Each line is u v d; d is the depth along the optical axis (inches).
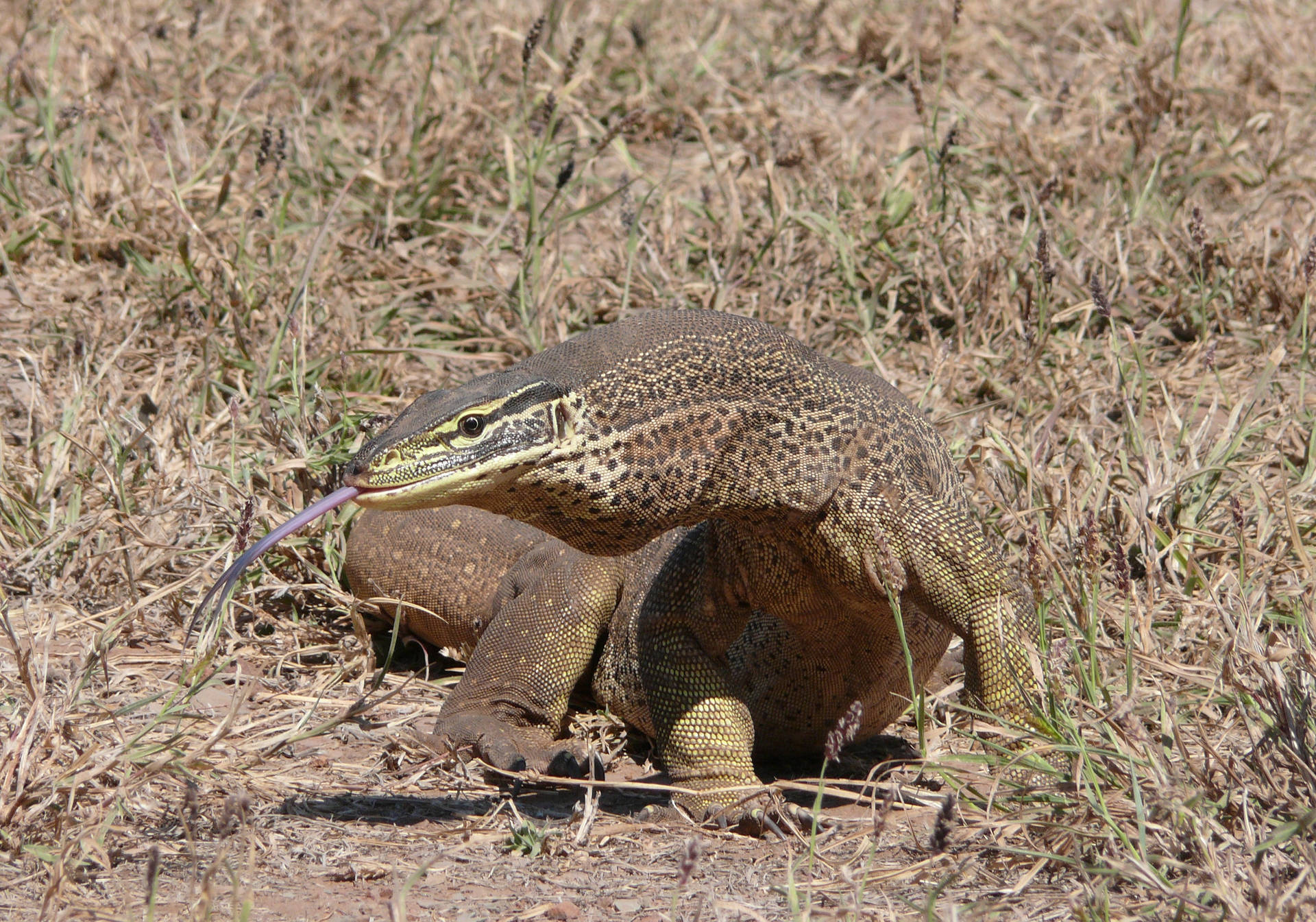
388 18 1101.1
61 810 370.0
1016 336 732.7
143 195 820.6
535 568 494.9
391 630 551.8
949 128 1003.9
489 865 369.7
